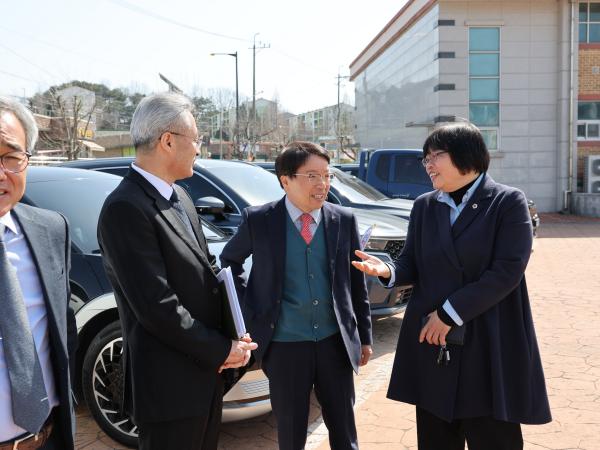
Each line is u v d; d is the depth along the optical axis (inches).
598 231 585.3
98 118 1861.5
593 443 137.4
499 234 98.1
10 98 76.2
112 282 88.0
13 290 73.9
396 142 957.8
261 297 112.2
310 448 142.1
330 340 112.1
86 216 167.5
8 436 73.7
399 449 138.5
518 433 100.7
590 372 184.2
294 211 113.6
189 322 84.4
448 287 100.9
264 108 2187.5
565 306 272.7
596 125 765.9
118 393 140.1
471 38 751.1
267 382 137.8
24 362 73.3
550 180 765.9
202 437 91.7
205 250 99.9
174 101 89.1
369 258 108.0
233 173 241.3
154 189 87.9
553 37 748.0
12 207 76.6
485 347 98.5
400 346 107.6
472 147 98.0
